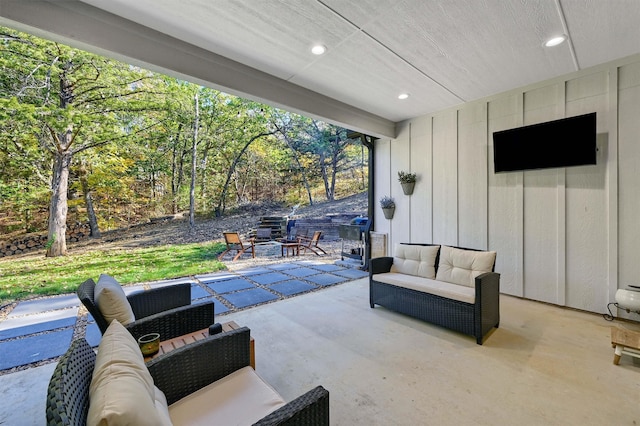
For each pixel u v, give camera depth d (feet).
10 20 6.51
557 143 11.37
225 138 30.81
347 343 8.91
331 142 35.86
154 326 6.12
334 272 18.47
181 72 9.15
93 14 7.53
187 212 28.35
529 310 11.38
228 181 31.30
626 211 10.23
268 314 11.37
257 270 19.30
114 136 22.21
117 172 23.85
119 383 2.79
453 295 9.29
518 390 6.53
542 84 11.97
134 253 23.61
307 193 35.29
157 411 3.00
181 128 27.48
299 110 12.60
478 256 10.03
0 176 18.75
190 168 28.40
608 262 10.63
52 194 20.34
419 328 9.96
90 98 21.20
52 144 20.16
